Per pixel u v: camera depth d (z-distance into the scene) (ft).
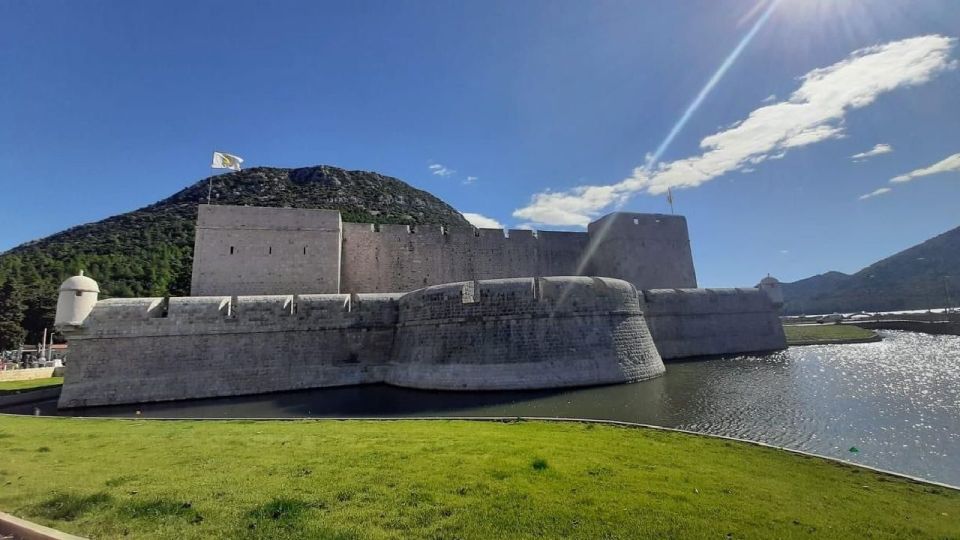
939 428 46.06
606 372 70.38
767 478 26.00
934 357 108.68
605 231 136.46
